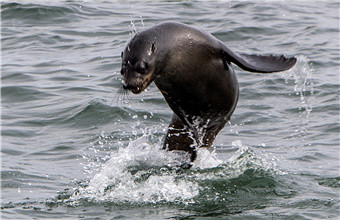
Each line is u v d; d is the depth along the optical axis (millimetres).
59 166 40219
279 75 60719
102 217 30672
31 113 51719
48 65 65188
